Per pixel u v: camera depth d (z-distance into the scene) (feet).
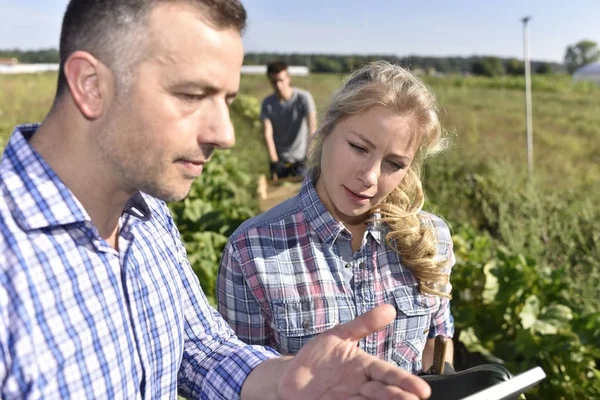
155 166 3.42
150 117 3.29
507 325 12.40
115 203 3.73
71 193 3.44
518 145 52.90
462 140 53.01
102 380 3.47
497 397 3.28
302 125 21.62
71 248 3.47
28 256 3.26
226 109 3.53
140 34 3.20
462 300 12.82
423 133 5.45
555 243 18.83
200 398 4.64
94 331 3.46
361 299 5.93
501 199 23.56
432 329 6.62
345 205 5.55
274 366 4.27
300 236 5.91
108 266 3.65
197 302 4.87
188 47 3.24
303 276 5.83
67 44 3.33
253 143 52.65
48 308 3.26
